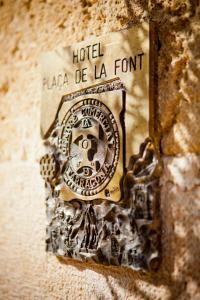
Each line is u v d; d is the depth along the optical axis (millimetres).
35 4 1459
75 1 1306
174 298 988
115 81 1117
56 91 1307
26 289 1427
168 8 1039
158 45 1053
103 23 1209
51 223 1303
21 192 1482
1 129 1585
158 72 1051
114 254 1095
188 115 990
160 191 1032
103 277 1157
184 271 974
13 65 1540
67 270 1272
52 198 1308
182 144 998
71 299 1250
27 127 1470
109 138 1120
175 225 999
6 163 1561
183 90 1002
